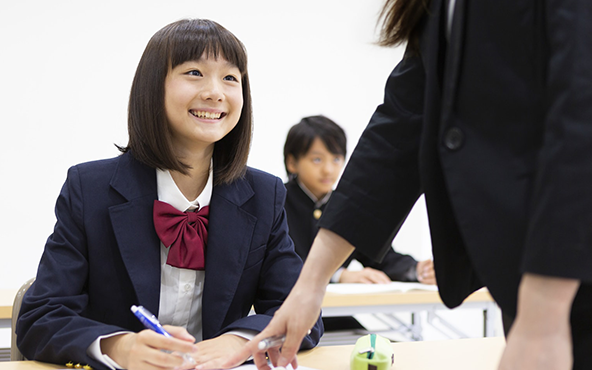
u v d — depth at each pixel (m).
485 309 2.32
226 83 1.22
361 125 3.81
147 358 0.91
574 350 0.65
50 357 1.04
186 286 1.24
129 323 1.19
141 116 1.21
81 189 1.19
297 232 2.83
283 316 0.85
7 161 3.09
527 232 0.56
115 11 3.27
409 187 0.87
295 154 2.84
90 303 1.19
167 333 0.92
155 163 1.22
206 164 1.30
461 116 0.68
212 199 1.27
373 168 0.86
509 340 0.56
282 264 1.29
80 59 3.21
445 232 0.76
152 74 1.20
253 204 1.31
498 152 0.65
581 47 0.55
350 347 1.18
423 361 1.07
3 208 3.09
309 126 2.81
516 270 0.62
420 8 0.76
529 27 0.63
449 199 0.75
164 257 1.23
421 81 0.84
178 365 0.90
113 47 3.27
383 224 0.86
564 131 0.53
